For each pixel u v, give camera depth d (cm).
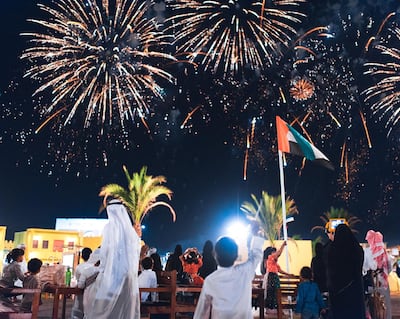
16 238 2666
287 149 1270
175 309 706
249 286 475
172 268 991
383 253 873
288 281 1102
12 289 587
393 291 2352
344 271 614
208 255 952
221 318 454
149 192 2941
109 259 629
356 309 601
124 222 649
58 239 2633
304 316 713
